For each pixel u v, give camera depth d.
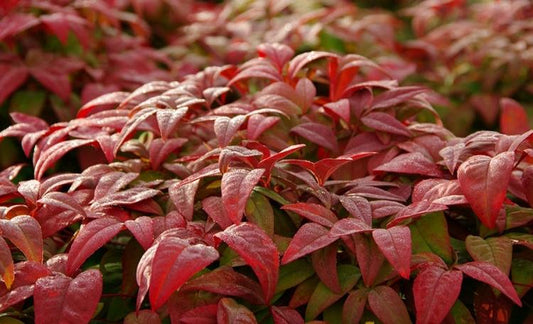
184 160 0.75
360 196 0.71
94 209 0.69
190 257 0.61
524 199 0.71
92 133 0.78
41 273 0.65
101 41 1.08
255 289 0.66
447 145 0.76
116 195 0.69
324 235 0.65
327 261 0.66
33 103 0.94
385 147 0.78
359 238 0.67
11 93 0.96
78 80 1.00
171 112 0.71
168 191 0.72
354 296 0.65
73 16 0.98
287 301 0.69
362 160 0.78
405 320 0.64
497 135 0.72
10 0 0.96
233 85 0.89
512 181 0.72
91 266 0.74
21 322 0.65
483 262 0.65
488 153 0.73
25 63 0.96
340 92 0.85
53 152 0.74
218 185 0.71
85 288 0.63
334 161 0.69
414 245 0.68
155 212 0.70
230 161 0.70
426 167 0.72
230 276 0.66
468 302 0.69
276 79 0.82
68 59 0.99
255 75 0.81
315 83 0.98
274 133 0.77
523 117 1.02
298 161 0.70
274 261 0.63
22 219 0.66
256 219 0.68
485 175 0.66
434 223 0.68
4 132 0.80
